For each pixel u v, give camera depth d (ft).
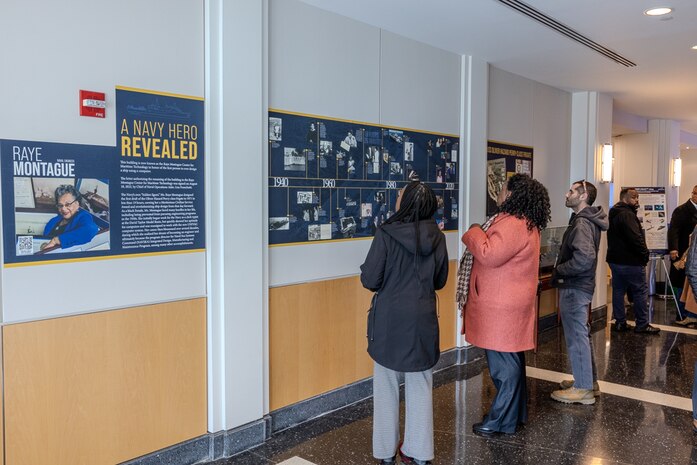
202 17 9.72
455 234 16.02
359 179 13.03
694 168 46.34
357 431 11.48
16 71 7.61
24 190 7.75
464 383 14.44
